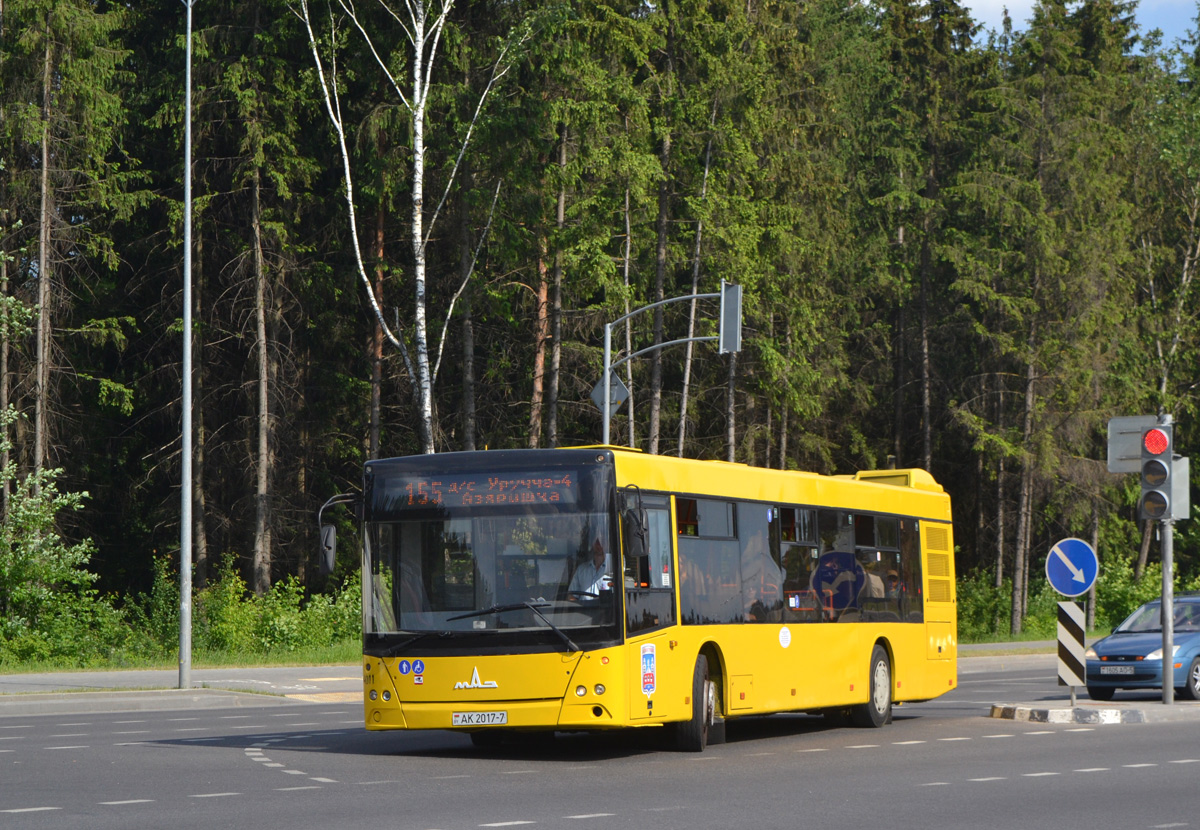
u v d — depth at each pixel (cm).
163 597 5647
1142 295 9288
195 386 7056
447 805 1773
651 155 6619
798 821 1639
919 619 3209
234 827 1584
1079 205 7925
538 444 7131
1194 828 1603
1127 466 3167
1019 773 2117
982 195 7906
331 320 7206
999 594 8531
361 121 6600
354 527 7506
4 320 5403
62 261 6328
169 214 6731
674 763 2286
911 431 9262
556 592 2280
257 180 6650
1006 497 9212
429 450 5750
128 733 2841
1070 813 1714
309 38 6169
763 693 2645
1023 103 8019
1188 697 3619
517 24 6325
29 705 3459
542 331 6919
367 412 7588
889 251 8825
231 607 5603
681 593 2448
